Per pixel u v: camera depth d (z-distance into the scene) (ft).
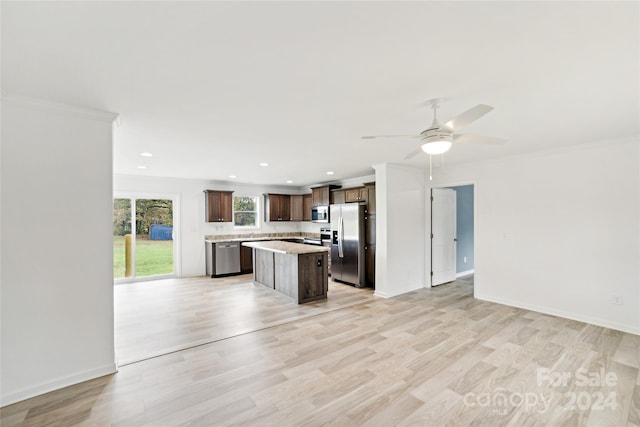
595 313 12.02
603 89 6.83
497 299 15.17
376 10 4.14
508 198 14.66
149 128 9.53
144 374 8.29
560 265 12.98
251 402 7.07
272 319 12.84
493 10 4.17
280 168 17.71
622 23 4.43
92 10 4.03
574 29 4.60
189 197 22.33
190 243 22.34
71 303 7.70
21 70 5.74
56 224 7.52
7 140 6.97
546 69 5.90
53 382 7.45
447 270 20.21
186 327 11.91
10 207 7.02
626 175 11.23
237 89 6.75
